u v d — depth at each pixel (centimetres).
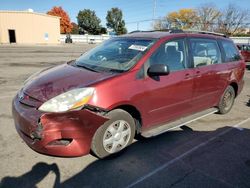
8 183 280
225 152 375
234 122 506
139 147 377
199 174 316
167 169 323
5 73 962
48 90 314
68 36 5200
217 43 504
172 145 389
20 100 327
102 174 305
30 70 1065
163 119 396
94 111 300
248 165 343
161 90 369
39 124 288
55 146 296
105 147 327
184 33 437
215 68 477
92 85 307
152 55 368
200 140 412
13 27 3809
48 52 2170
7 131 407
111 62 374
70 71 368
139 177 304
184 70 410
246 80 1046
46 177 293
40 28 4069
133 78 338
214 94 492
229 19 6234
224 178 311
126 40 427
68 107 288
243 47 1820
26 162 321
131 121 345
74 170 310
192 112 455
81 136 300
